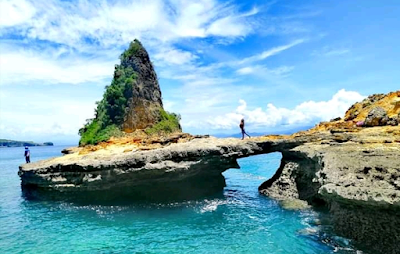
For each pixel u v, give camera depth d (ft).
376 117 74.13
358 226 40.93
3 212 64.39
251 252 41.78
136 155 64.80
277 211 60.95
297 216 56.95
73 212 63.21
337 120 98.94
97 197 67.31
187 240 47.01
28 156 107.96
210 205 67.10
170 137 86.12
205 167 70.23
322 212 58.34
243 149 73.05
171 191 70.23
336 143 63.31
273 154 192.54
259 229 50.80
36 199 74.13
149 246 45.01
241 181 100.89
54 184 68.64
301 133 85.61
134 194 68.44
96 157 70.18
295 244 43.80
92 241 47.44
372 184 37.78
